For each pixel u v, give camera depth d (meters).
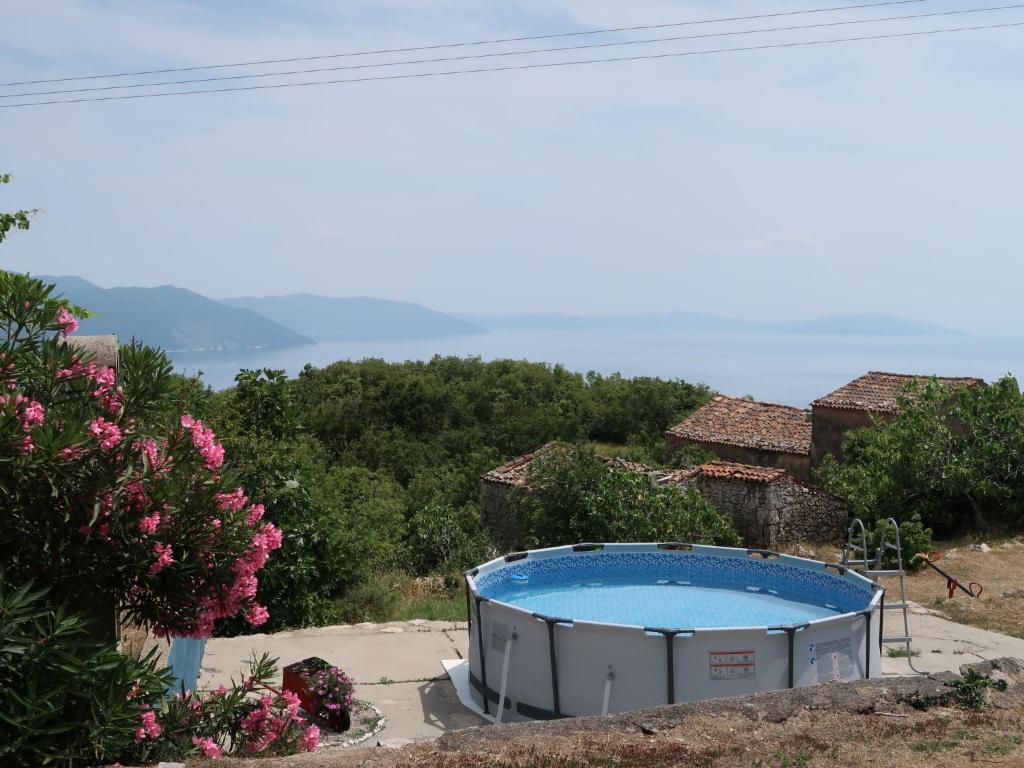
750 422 32.81
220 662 11.02
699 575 13.72
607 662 8.80
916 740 5.84
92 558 5.48
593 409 49.69
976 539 21.14
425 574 21.59
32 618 4.78
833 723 6.27
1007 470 21.89
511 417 46.94
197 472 5.82
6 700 4.74
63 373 5.78
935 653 12.16
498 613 9.56
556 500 18.78
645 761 5.60
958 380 26.80
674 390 52.25
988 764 5.36
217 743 6.20
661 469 25.30
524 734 6.18
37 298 5.84
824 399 29.58
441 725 9.20
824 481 25.81
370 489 26.98
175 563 5.68
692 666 8.61
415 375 49.34
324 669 8.84
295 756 5.82
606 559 13.80
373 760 5.64
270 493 13.71
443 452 42.56
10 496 5.09
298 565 13.84
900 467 22.52
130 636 8.71
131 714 5.05
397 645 11.99
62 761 4.91
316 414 45.00
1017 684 7.09
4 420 5.01
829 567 12.33
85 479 5.34
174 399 6.35
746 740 5.96
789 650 8.66
